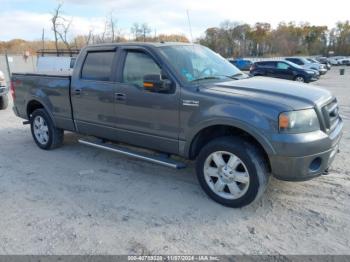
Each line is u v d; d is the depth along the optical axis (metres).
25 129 7.59
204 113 3.67
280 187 4.15
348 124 7.59
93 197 4.05
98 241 3.13
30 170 4.99
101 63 4.78
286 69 20.52
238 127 3.45
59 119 5.50
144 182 4.46
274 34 87.88
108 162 5.25
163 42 4.57
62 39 33.53
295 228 3.29
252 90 3.68
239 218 3.50
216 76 4.32
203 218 3.51
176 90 3.90
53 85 5.43
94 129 5.00
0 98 10.06
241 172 3.59
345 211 3.57
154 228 3.34
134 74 4.35
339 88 17.48
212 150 3.71
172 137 4.06
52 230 3.32
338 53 85.81
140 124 4.34
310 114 3.34
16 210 3.75
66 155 5.63
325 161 3.47
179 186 4.31
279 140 3.24
